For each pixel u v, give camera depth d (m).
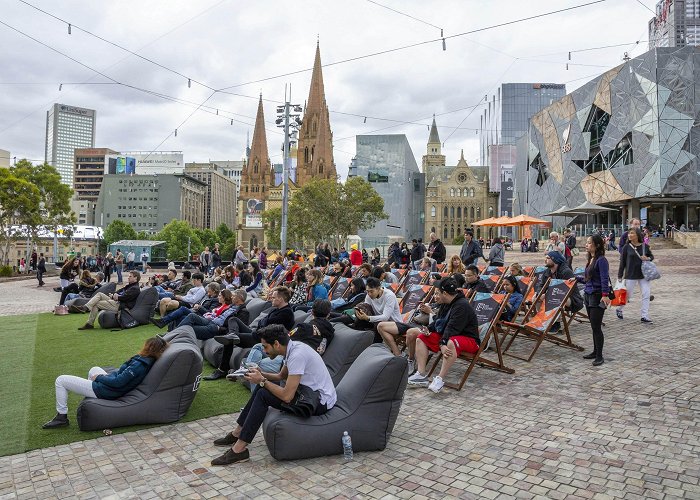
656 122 50.12
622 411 5.89
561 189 68.12
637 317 11.98
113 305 13.20
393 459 4.85
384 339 8.20
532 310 9.82
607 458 4.71
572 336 10.17
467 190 128.75
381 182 110.19
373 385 5.04
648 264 10.99
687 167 49.31
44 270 30.44
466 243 14.78
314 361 5.00
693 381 6.87
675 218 59.34
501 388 7.04
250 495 4.18
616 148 56.34
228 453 4.82
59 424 5.76
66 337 11.76
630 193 53.78
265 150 130.62
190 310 10.50
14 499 4.14
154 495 4.20
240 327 8.32
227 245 135.75
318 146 118.38
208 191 197.75
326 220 61.94
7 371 8.56
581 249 42.16
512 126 132.00
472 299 8.62
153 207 160.75
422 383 7.29
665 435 5.16
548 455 4.82
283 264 18.97
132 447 5.23
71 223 49.44
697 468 4.45
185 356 5.98
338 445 4.91
